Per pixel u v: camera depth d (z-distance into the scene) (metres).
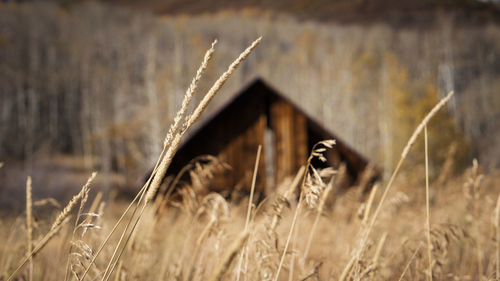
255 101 12.49
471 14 120.56
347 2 172.25
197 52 57.34
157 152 34.25
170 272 2.06
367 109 47.19
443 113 19.77
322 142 1.35
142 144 36.69
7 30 57.12
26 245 1.80
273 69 63.12
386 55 54.66
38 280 1.81
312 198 1.33
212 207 1.97
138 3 188.88
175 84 44.44
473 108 47.25
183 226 2.29
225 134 12.06
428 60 62.59
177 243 2.39
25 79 50.72
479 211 2.39
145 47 62.78
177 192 2.26
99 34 65.38
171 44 67.12
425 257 1.72
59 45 59.31
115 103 46.84
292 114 12.59
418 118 20.59
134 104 44.44
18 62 53.53
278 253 1.58
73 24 66.69
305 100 53.31
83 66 55.69
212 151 11.85
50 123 47.50
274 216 1.58
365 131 44.41
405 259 1.92
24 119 46.22
